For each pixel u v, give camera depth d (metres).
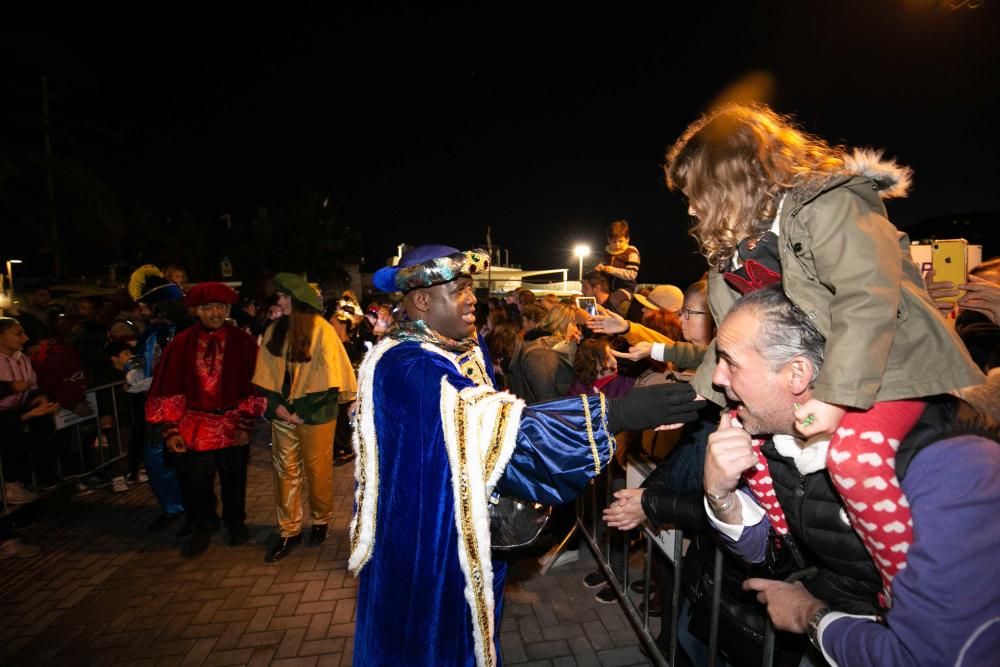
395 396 1.68
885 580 1.02
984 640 0.86
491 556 1.75
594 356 3.34
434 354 1.75
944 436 0.97
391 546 1.64
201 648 3.06
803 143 1.37
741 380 1.13
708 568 1.76
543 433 1.55
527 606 3.36
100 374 5.88
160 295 5.32
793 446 1.16
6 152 5.62
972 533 0.89
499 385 6.05
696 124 1.53
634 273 5.38
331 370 4.01
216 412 4.08
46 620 3.33
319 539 4.29
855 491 0.99
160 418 4.01
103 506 5.14
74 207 6.11
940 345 1.01
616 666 2.84
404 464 1.63
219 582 3.75
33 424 4.73
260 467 6.34
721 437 1.24
